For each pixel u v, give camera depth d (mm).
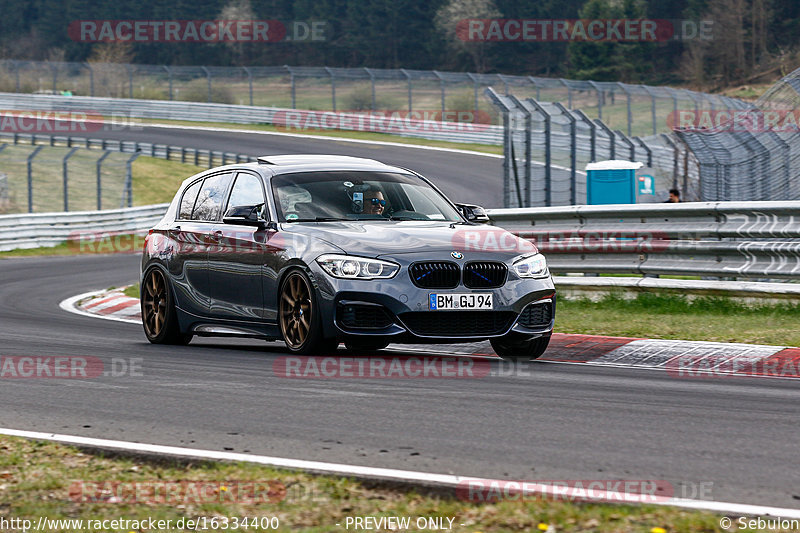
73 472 15914
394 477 15109
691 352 29234
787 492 14281
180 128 195000
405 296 26484
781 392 23016
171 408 21047
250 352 30469
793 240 36344
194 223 33125
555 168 100438
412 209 30625
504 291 27359
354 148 164375
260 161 32781
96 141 166375
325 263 27141
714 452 16734
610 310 39656
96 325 40750
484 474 15453
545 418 19703
